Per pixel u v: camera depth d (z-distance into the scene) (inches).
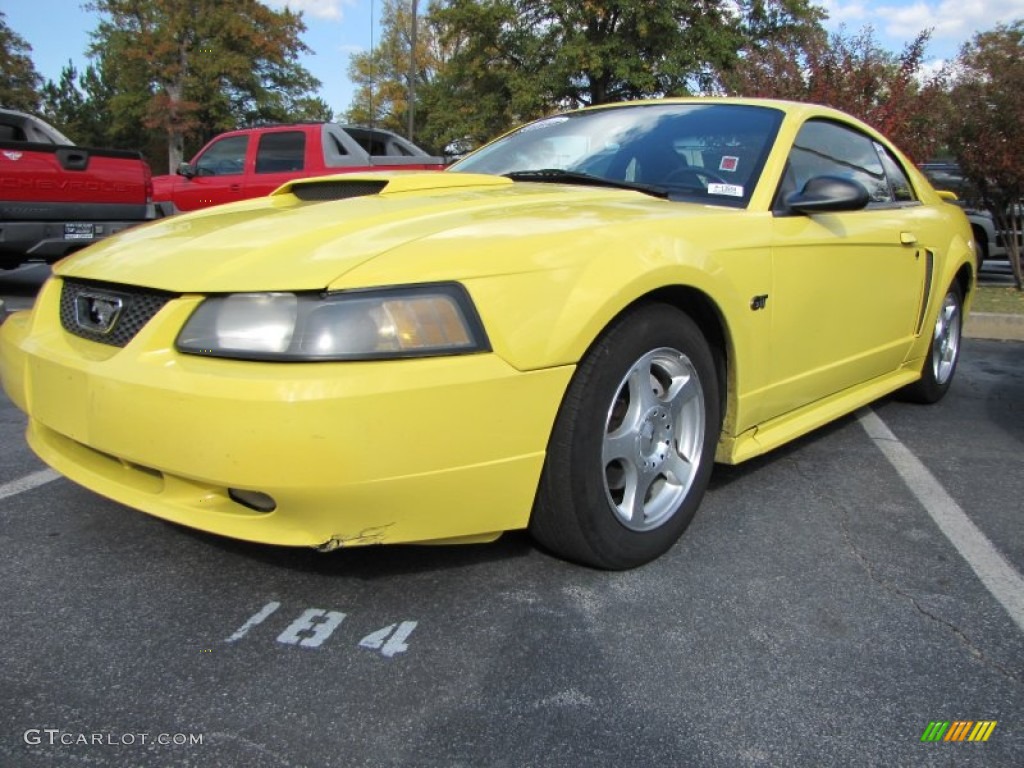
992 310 310.8
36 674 76.5
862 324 136.2
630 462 95.4
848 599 93.7
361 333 75.0
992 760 68.1
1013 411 180.9
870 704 74.9
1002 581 98.9
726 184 119.0
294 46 1472.7
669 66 872.9
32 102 1545.3
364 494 76.4
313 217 94.7
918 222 154.3
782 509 119.8
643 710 73.2
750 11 931.3
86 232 322.3
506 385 80.2
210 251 86.0
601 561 94.8
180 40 1395.2
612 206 104.4
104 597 90.4
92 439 83.7
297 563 98.3
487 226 88.5
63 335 92.7
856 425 166.1
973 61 354.9
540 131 149.6
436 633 84.4
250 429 73.3
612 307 86.4
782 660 81.3
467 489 81.6
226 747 67.6
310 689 75.2
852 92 373.4
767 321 110.7
